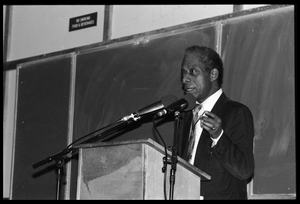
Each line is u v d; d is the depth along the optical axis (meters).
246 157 2.65
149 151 2.29
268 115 3.43
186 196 2.41
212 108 2.97
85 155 2.47
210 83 3.07
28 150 5.01
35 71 5.15
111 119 4.39
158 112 2.50
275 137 3.37
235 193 2.76
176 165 2.37
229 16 3.75
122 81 4.39
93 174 2.42
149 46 4.25
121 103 4.35
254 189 3.40
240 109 2.88
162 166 2.32
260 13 3.59
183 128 3.04
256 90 3.51
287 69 3.40
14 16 5.58
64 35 5.11
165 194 2.26
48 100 4.96
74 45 4.99
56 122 4.84
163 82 4.10
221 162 2.62
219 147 2.59
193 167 2.39
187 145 2.97
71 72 4.80
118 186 2.32
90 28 4.90
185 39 4.01
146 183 2.25
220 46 3.75
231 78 3.64
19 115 5.17
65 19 5.14
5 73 5.45
